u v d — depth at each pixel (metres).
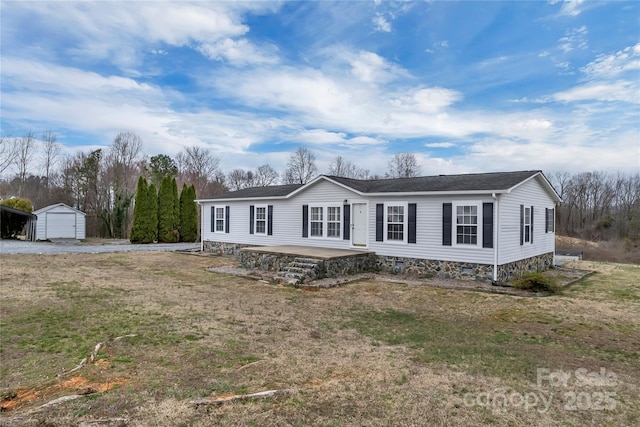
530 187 13.31
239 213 18.70
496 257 10.98
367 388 4.18
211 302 8.66
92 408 3.53
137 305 8.12
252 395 3.89
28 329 6.27
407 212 12.80
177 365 4.82
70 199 36.66
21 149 37.41
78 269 13.24
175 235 27.88
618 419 3.60
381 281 11.66
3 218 28.36
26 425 3.16
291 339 6.09
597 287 11.19
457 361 5.16
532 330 6.85
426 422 3.47
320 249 14.26
